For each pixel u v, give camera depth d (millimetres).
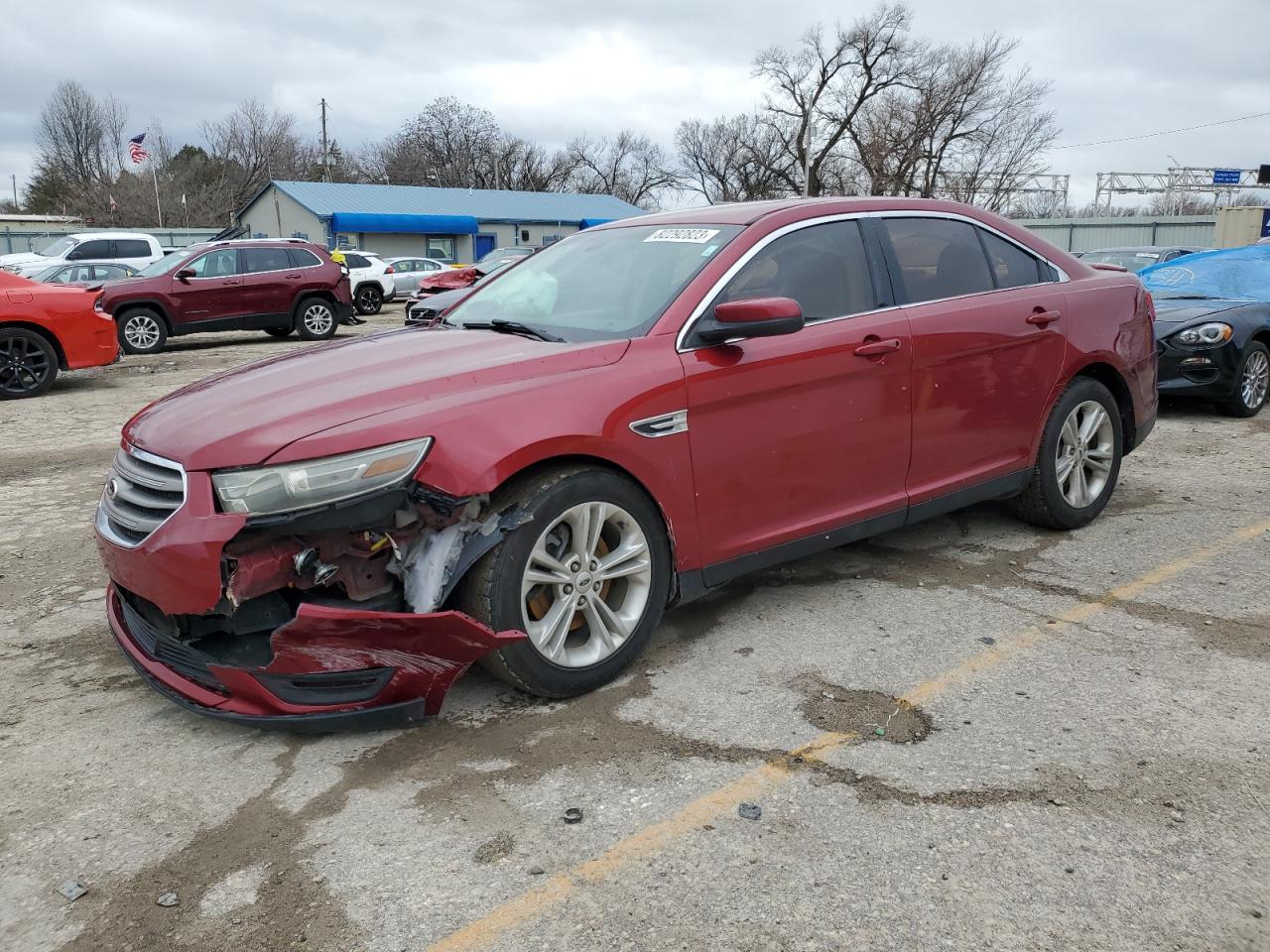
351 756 2945
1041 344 4504
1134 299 5043
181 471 2889
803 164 50594
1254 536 4805
